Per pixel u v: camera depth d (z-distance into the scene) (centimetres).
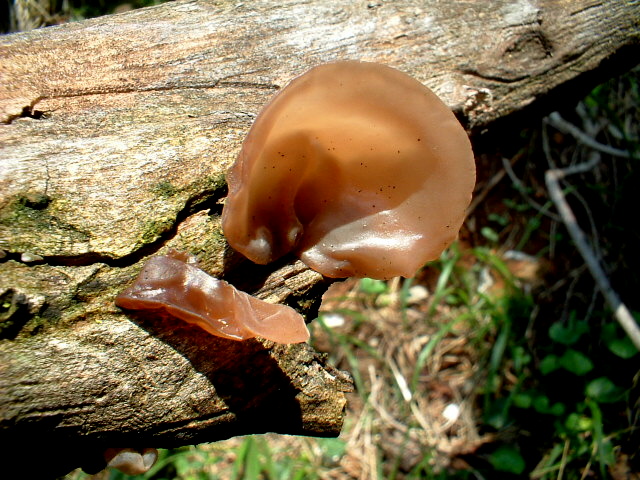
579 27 24
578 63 24
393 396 37
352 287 42
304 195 19
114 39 20
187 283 16
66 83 18
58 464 16
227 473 33
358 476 34
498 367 36
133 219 16
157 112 18
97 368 15
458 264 41
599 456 30
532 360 35
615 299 33
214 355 16
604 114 38
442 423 35
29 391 14
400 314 40
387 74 16
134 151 17
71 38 19
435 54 22
